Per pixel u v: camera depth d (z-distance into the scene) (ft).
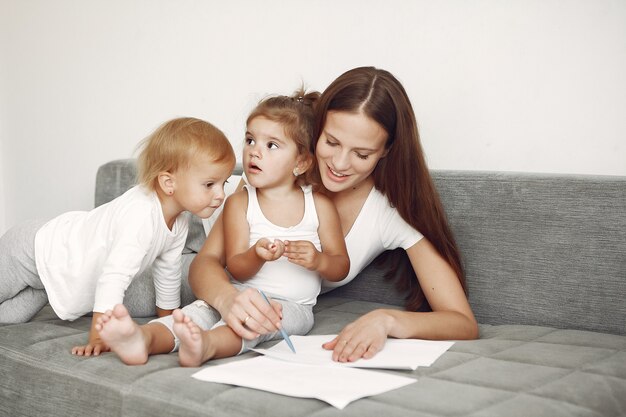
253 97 8.13
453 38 6.73
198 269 5.38
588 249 5.38
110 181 7.48
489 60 6.56
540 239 5.57
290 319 5.20
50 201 10.30
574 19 6.12
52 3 9.99
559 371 4.23
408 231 5.77
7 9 10.53
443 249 5.64
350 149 5.21
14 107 10.61
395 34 7.07
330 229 5.60
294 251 5.00
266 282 5.43
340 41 7.43
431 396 3.75
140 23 9.08
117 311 4.20
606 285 5.32
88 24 9.62
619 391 3.98
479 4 6.57
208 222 6.45
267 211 5.51
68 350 4.74
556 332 5.23
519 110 6.45
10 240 5.57
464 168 6.79
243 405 3.70
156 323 4.77
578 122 6.17
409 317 4.99
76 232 5.41
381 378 4.04
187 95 8.71
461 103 6.75
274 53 7.93
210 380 4.03
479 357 4.57
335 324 5.54
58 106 10.05
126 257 4.96
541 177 5.61
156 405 3.94
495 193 5.74
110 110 9.48
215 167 5.03
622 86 5.94
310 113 5.51
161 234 5.23
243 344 4.75
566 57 6.19
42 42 10.16
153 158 5.10
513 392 3.87
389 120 5.26
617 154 6.00
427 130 6.96
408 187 5.58
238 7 8.18
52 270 5.38
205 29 8.49
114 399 4.14
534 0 6.30
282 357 4.48
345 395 3.70
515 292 5.68
